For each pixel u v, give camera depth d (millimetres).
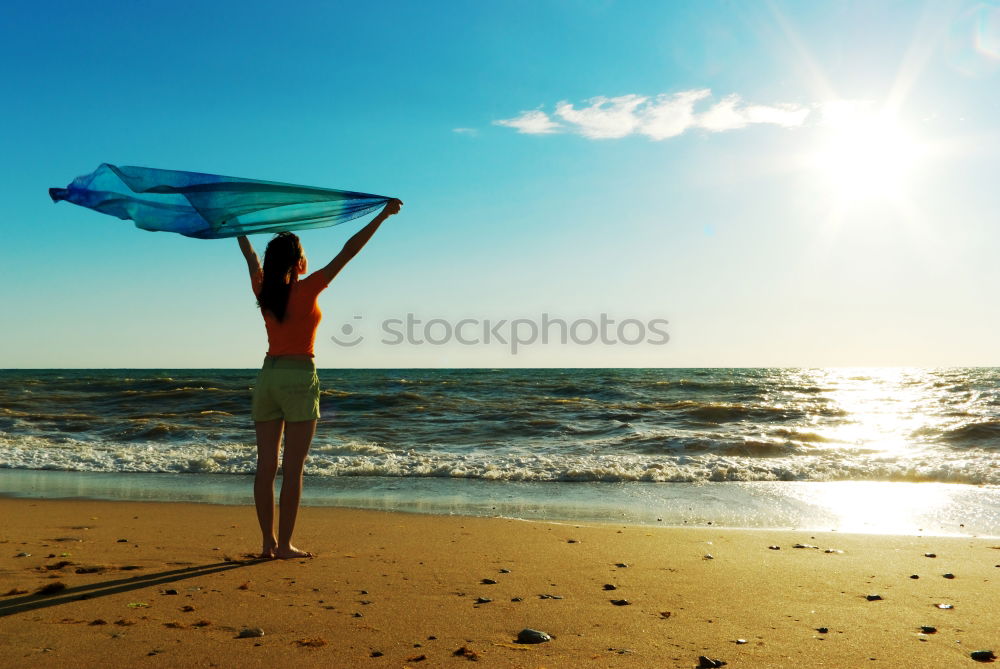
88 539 4941
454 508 7324
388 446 13828
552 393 25812
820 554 4582
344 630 2645
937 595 3387
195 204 3770
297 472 4102
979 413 20297
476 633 2643
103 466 10812
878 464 10453
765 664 2328
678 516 6816
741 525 6336
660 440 13922
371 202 3932
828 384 33906
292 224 3920
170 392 23641
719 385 30172
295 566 3902
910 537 5352
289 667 2213
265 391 3977
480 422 17641
